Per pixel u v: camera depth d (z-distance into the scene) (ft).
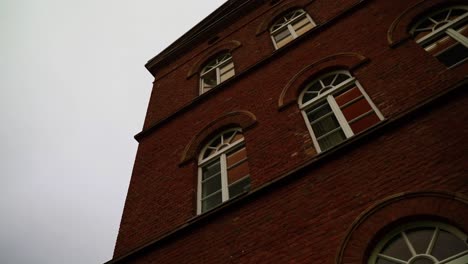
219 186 22.80
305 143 20.17
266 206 17.65
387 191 14.80
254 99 26.40
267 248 15.78
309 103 22.97
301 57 27.43
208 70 37.17
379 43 23.53
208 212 19.29
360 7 28.32
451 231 12.82
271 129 22.59
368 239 13.65
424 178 14.35
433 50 21.48
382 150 16.55
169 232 19.72
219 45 38.86
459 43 20.68
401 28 23.29
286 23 35.17
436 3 23.12
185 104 31.71
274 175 19.22
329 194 16.20
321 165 17.65
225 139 25.68
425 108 16.87
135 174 27.17
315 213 15.81
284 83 25.99
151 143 29.81
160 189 24.29
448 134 15.31
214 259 16.99
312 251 14.42
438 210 13.08
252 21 39.06
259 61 29.71
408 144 16.06
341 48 25.48
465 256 12.07
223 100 28.73
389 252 13.47
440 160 14.60
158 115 33.68
